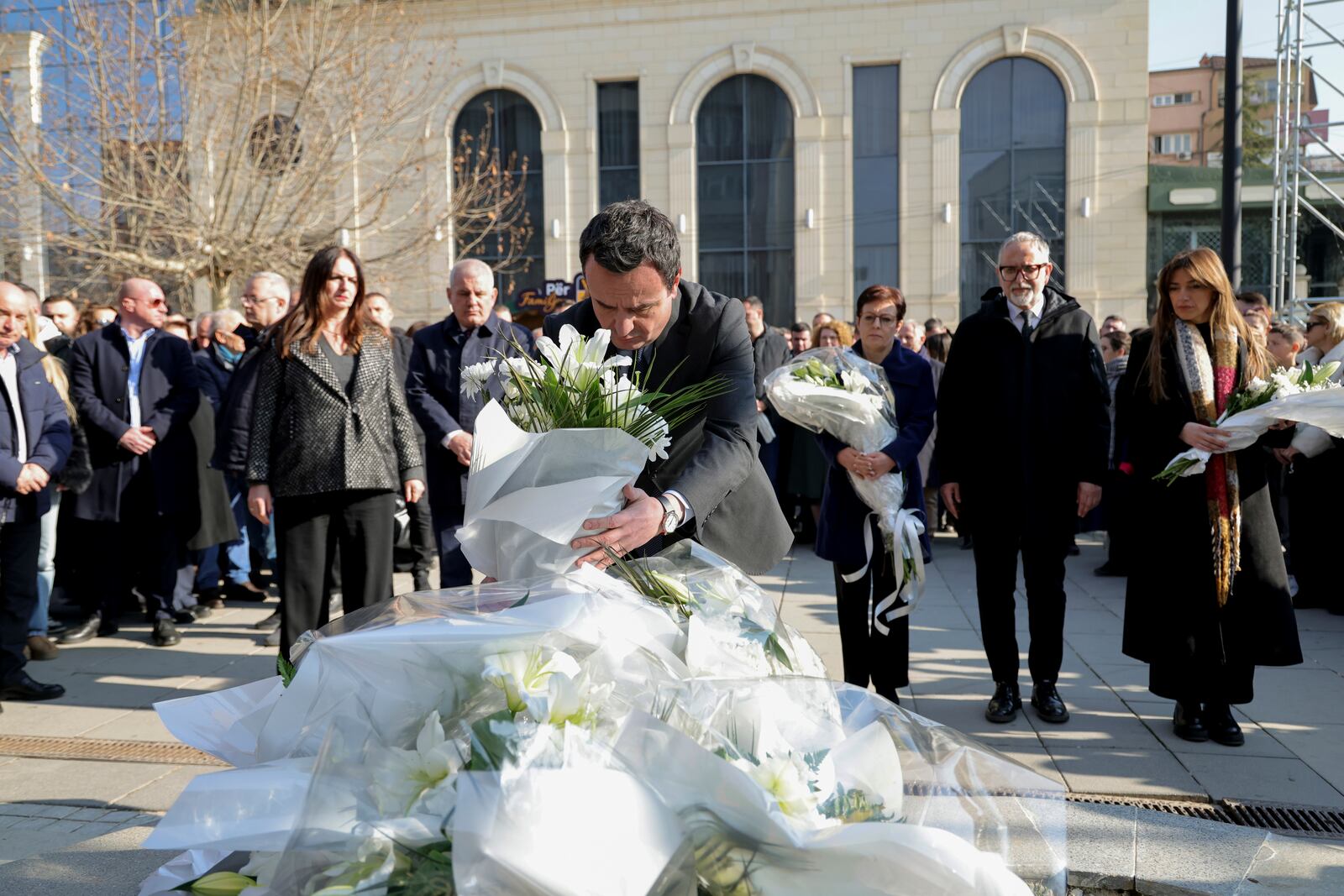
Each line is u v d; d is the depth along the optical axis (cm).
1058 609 443
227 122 1294
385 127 1459
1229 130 904
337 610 646
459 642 159
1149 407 423
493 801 141
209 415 647
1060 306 446
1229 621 409
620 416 202
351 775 153
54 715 462
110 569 612
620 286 216
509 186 2258
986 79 2123
